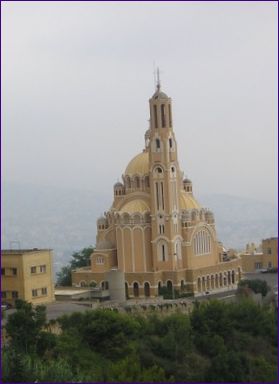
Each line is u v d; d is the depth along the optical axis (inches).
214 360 7834.6
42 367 7096.5
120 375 7150.6
